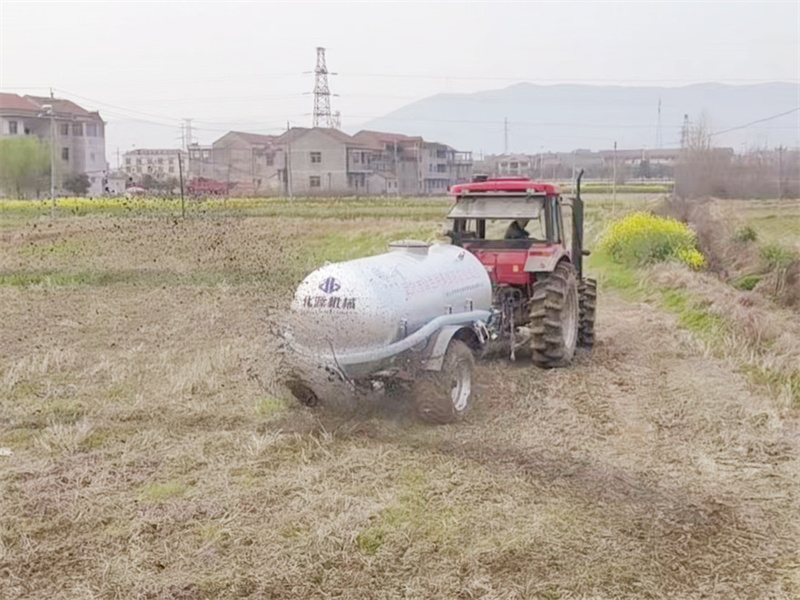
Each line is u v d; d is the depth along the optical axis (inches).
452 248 308.5
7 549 179.0
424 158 2795.3
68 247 795.4
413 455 236.1
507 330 343.3
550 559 176.4
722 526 195.0
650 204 1232.2
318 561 173.9
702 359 363.6
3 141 1775.3
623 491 213.0
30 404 288.0
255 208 1365.7
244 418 270.5
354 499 201.5
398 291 258.7
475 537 185.2
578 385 318.3
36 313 471.2
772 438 254.8
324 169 2417.6
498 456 236.5
